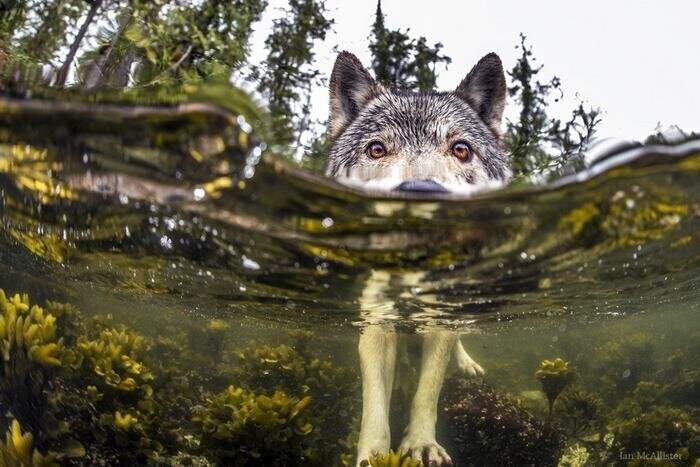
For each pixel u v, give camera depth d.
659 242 0.41
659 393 0.78
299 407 0.50
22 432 0.44
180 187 0.33
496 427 0.58
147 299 0.77
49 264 0.65
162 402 0.56
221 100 0.26
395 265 0.42
